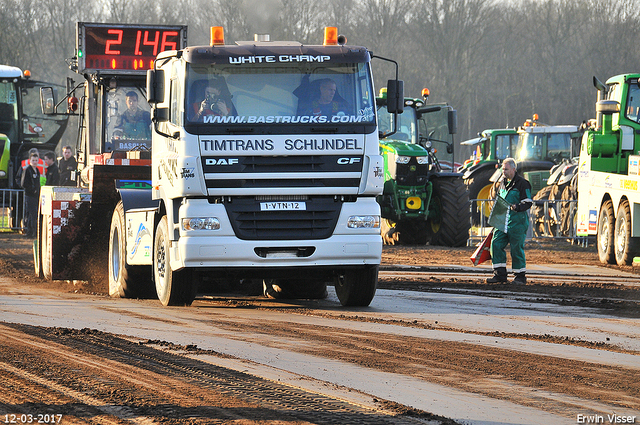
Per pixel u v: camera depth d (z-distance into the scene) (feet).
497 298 106.63
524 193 122.93
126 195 108.47
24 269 151.64
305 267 89.30
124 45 134.72
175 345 68.39
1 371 58.03
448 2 610.24
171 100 92.27
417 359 63.26
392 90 95.55
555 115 639.76
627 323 84.28
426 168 198.80
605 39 613.93
